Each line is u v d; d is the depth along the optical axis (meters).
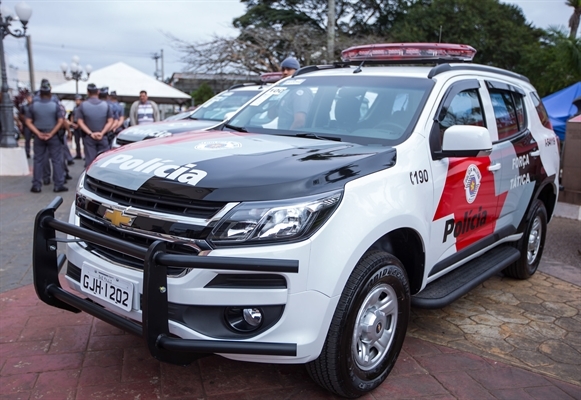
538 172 4.69
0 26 11.67
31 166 13.55
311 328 2.48
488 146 3.14
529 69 19.47
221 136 3.47
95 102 9.62
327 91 3.93
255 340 2.44
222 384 3.06
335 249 2.50
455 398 2.98
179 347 2.36
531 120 4.79
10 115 11.74
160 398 2.89
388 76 3.84
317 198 2.49
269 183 2.47
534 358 3.51
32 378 3.05
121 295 2.61
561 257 5.84
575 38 14.21
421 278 3.26
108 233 2.76
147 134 7.12
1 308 3.98
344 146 3.13
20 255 5.27
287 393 2.97
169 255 2.33
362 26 22.36
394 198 2.86
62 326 3.72
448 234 3.46
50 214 2.92
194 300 2.41
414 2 22.73
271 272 2.36
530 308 4.36
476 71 4.13
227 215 2.39
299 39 16.62
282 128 3.81
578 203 6.02
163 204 2.55
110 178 2.83
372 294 2.81
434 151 3.32
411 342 3.67
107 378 3.07
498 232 4.24
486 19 21.83
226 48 16.03
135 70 17.25
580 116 6.23
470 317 4.15
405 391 3.04
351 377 2.76
